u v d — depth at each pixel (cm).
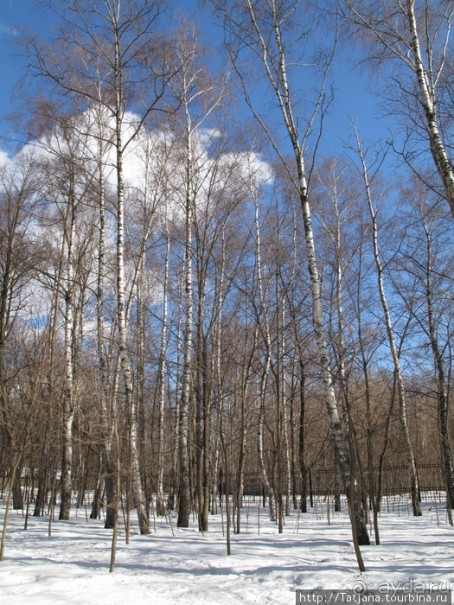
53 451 1641
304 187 1020
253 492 2977
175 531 1203
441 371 1583
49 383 1066
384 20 930
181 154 1466
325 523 1477
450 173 785
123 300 1189
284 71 1037
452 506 1889
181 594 580
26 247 1627
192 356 1373
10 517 1559
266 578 652
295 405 2394
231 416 1134
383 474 2220
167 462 1880
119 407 1041
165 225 1695
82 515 1725
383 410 1852
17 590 604
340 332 1314
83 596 573
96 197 1527
